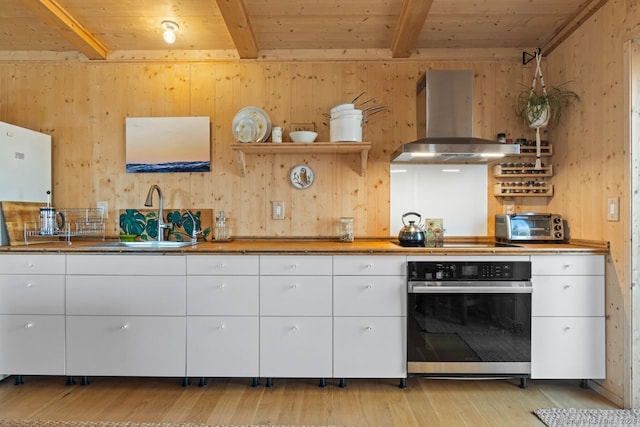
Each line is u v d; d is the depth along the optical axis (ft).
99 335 7.84
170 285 7.81
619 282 7.30
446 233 9.85
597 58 7.88
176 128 9.85
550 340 7.71
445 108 8.96
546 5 8.02
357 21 8.63
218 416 6.84
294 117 9.89
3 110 9.86
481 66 9.82
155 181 9.91
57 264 7.88
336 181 9.86
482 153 8.32
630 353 7.06
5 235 8.38
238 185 9.91
